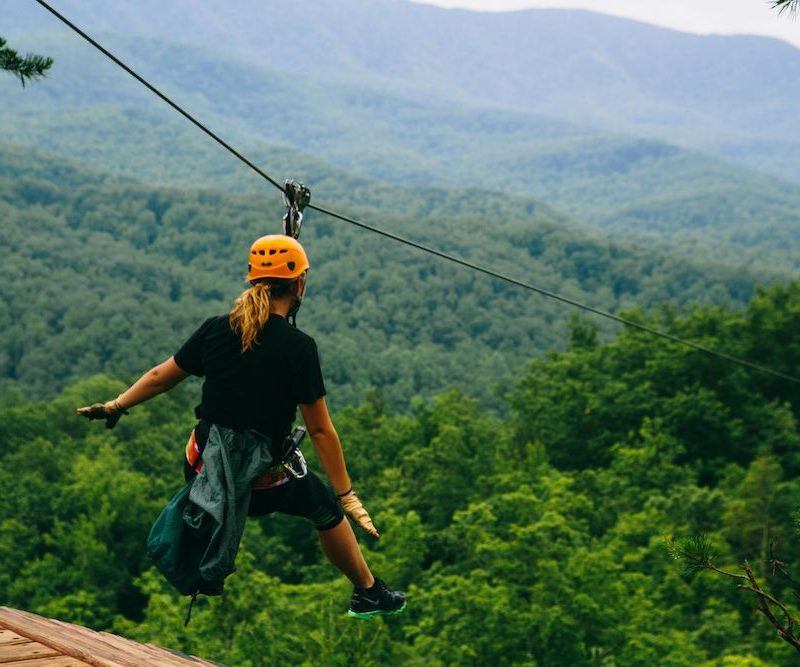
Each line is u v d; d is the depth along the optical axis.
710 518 37.44
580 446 53.34
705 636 27.94
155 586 31.89
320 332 175.50
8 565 49.19
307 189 4.42
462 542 37.56
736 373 52.84
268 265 3.45
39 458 64.81
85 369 144.38
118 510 52.62
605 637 26.28
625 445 48.16
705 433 49.81
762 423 50.59
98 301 169.62
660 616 26.98
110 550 51.31
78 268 191.75
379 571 34.66
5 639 3.50
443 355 168.12
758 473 36.88
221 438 3.34
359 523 3.55
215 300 188.50
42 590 46.75
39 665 3.21
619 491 42.94
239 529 3.31
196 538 3.34
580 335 65.75
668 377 53.81
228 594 27.23
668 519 36.09
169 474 62.31
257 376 3.34
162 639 27.17
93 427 79.62
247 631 26.89
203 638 27.02
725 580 29.48
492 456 50.53
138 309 168.12
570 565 26.92
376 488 51.41
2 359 147.38
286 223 4.36
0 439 74.44
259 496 3.49
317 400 3.41
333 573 43.41
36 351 148.38
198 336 3.50
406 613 34.91
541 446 48.88
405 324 185.62
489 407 139.88
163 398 84.00
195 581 3.29
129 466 62.62
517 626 25.83
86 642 3.68
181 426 71.50
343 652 25.66
